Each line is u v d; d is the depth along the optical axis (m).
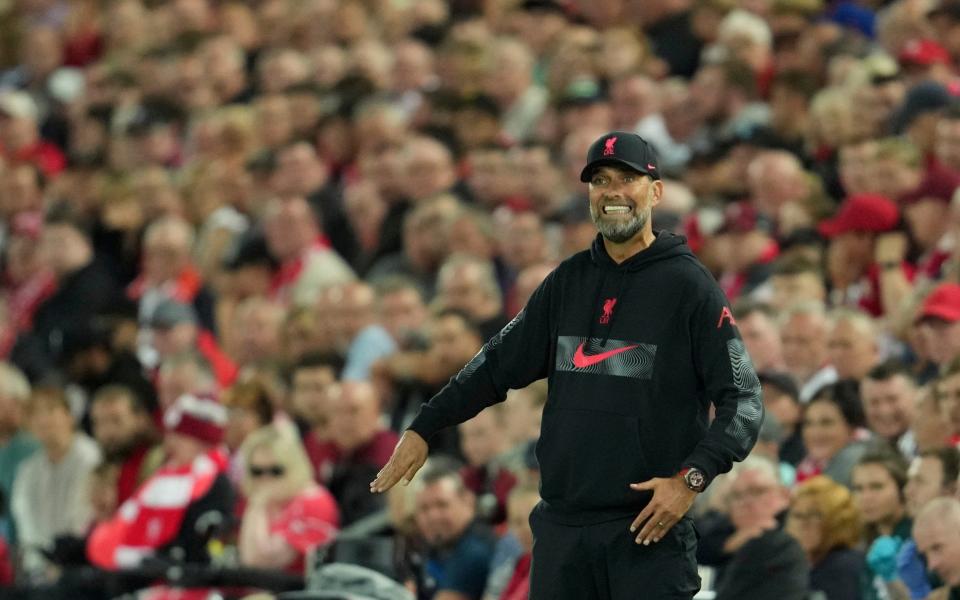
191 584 40.88
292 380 50.69
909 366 43.25
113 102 78.81
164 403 51.06
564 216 55.06
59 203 70.12
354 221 62.16
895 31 60.03
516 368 27.78
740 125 58.16
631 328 26.77
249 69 78.81
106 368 56.91
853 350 42.19
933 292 41.72
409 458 27.80
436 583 40.06
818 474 39.34
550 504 27.06
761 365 43.72
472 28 71.00
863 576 35.09
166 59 78.88
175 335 56.25
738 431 25.88
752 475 35.19
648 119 61.97
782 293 47.34
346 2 76.75
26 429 53.25
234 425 47.91
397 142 64.00
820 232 50.47
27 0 90.00
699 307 26.55
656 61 67.19
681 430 26.55
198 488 44.91
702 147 56.78
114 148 73.69
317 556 36.59
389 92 69.88
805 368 43.66
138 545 44.84
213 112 73.56
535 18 70.75
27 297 65.31
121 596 42.66
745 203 54.00
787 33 61.97
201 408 45.50
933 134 51.22
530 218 54.28
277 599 34.81
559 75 65.75
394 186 61.59
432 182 60.47
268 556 42.25
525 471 40.22
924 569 34.81
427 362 48.38
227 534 43.75
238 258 60.12
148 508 45.06
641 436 26.45
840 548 35.53
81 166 73.44
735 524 35.38
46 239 65.38
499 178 58.97
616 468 26.45
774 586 33.72
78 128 77.75
